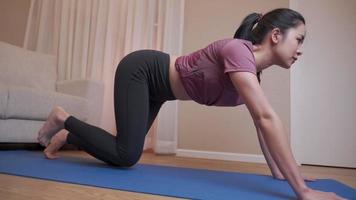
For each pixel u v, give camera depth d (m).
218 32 2.42
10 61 2.31
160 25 2.51
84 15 2.73
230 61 0.90
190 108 2.42
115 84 1.19
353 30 2.20
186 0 2.54
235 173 1.26
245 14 2.36
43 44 2.82
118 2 2.66
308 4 2.30
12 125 1.78
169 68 1.13
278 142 0.78
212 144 2.34
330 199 0.72
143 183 0.93
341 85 2.19
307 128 2.22
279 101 2.22
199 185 0.94
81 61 2.68
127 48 2.54
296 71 2.23
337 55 2.22
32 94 1.82
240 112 2.29
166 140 2.35
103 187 0.86
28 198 0.72
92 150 1.19
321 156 2.18
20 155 1.55
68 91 2.31
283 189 0.93
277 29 0.93
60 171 1.08
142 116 1.15
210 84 1.02
